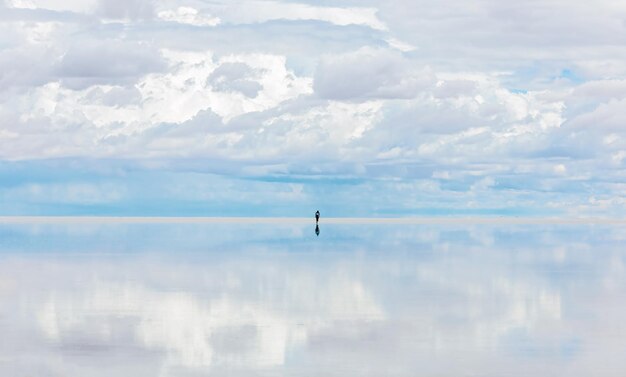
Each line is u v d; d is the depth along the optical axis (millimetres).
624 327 26234
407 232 100500
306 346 23266
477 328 26047
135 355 22031
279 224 139125
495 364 20953
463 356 21906
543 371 20203
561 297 33531
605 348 22922
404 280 39781
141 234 90125
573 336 24703
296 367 20734
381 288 36438
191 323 26953
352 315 28641
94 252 58500
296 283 38281
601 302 31984
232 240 77000
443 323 27000
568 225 140375
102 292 34750
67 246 65938
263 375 19906
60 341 23859
